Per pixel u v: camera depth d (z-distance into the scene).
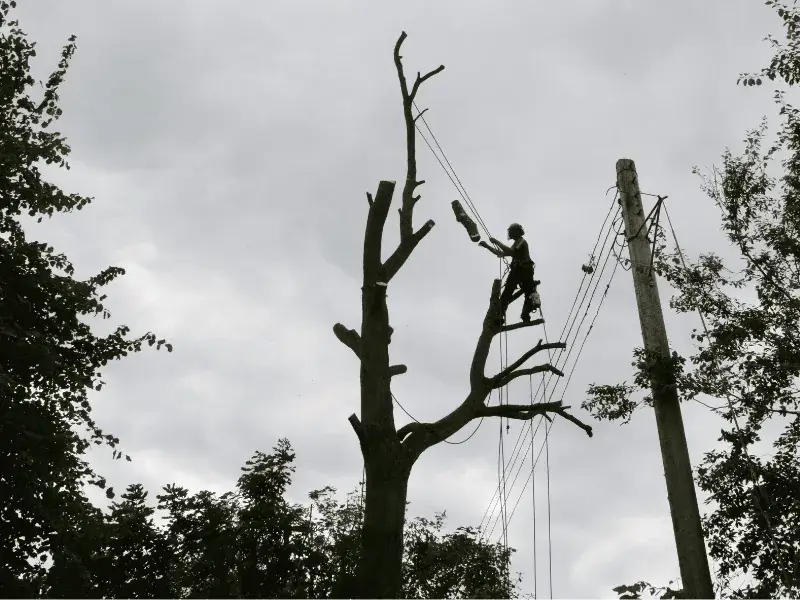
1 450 13.54
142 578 14.75
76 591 13.27
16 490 13.55
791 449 12.25
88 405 15.32
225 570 15.05
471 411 11.17
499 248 11.73
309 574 16.30
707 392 11.87
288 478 17.53
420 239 11.82
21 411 13.84
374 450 10.33
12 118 16.17
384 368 10.81
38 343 14.66
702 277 13.67
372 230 11.57
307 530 17.00
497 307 11.72
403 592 18.23
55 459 14.10
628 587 10.84
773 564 11.54
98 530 14.20
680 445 11.25
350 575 9.77
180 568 15.20
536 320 11.72
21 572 13.73
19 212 15.85
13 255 15.00
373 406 10.55
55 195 16.00
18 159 15.34
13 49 15.82
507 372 11.38
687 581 10.38
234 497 17.00
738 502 11.88
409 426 10.83
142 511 15.74
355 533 18.36
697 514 10.79
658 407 11.60
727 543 11.82
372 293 11.30
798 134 13.63
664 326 12.18
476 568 18.81
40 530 14.02
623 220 13.02
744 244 13.73
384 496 10.04
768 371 12.57
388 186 11.59
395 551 9.80
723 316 13.48
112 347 15.84
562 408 11.31
